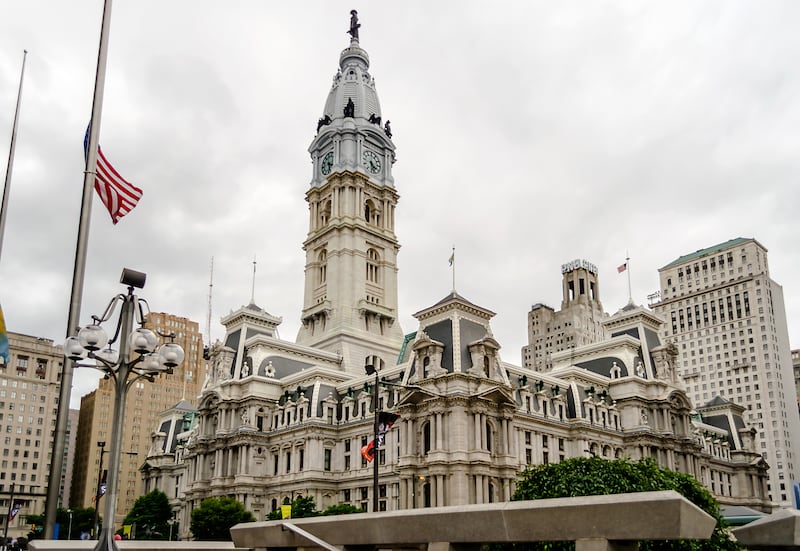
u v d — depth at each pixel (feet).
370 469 599.57
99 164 229.45
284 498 627.05
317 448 626.23
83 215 195.11
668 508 98.43
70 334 185.57
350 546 137.80
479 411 539.70
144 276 163.32
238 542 155.63
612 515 103.71
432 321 597.93
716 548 256.11
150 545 171.53
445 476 524.93
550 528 110.22
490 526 116.57
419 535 125.59
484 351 572.51
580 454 627.05
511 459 544.62
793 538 113.09
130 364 155.53
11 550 366.43
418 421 558.56
